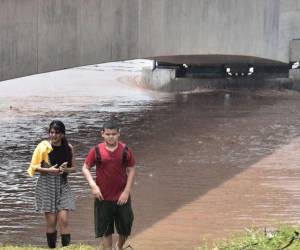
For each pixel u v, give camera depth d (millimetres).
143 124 51625
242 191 31062
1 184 32312
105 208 18422
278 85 79125
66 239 21250
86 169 18281
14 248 20469
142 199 29625
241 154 39625
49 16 43500
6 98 69750
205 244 22047
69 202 21297
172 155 39281
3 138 44625
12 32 41312
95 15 46938
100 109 61438
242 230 24766
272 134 46500
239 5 63844
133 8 50219
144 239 23875
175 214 27266
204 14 59375
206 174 34531
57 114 57500
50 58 43844
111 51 48562
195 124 51188
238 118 54062
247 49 65688
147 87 82938
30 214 27438
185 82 79062
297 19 72125
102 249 18953
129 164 18375
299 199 29688
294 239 17828
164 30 54094
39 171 20922
